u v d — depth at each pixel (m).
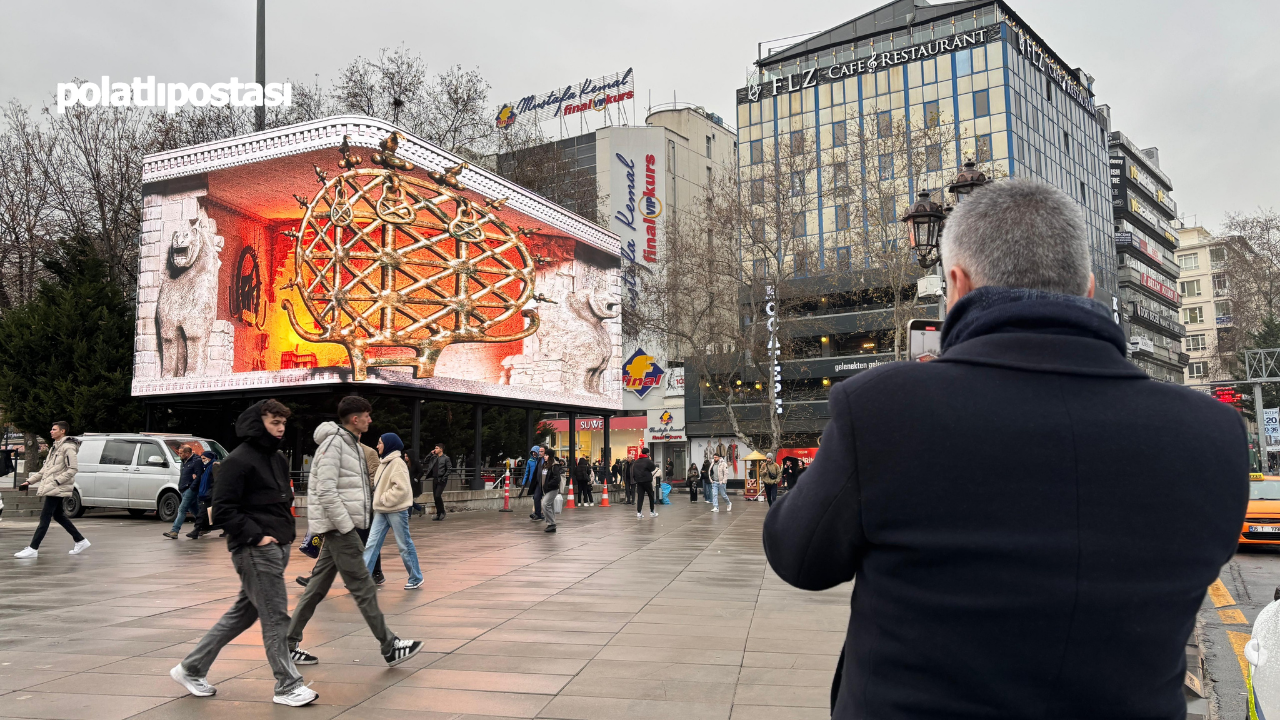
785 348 40.81
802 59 61.78
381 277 23.83
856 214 39.44
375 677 5.57
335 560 5.77
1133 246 73.06
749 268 46.75
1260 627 3.10
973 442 1.35
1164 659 1.30
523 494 28.12
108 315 26.62
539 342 29.22
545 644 6.59
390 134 24.09
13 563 11.84
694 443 54.66
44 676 5.57
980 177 9.88
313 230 23.73
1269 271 49.38
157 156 25.81
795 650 6.39
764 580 10.24
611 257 33.34
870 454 1.40
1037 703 1.29
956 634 1.32
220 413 28.55
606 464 32.59
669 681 5.48
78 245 28.55
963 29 56.81
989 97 54.12
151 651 6.33
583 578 10.41
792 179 41.56
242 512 5.00
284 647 5.02
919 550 1.35
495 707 4.91
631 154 64.38
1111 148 77.56
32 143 31.30
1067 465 1.33
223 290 24.72
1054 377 1.40
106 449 20.44
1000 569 1.30
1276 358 36.44
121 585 9.77
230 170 24.80
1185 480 1.34
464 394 26.11
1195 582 1.33
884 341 52.38
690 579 10.33
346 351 23.31
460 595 9.03
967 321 1.54
